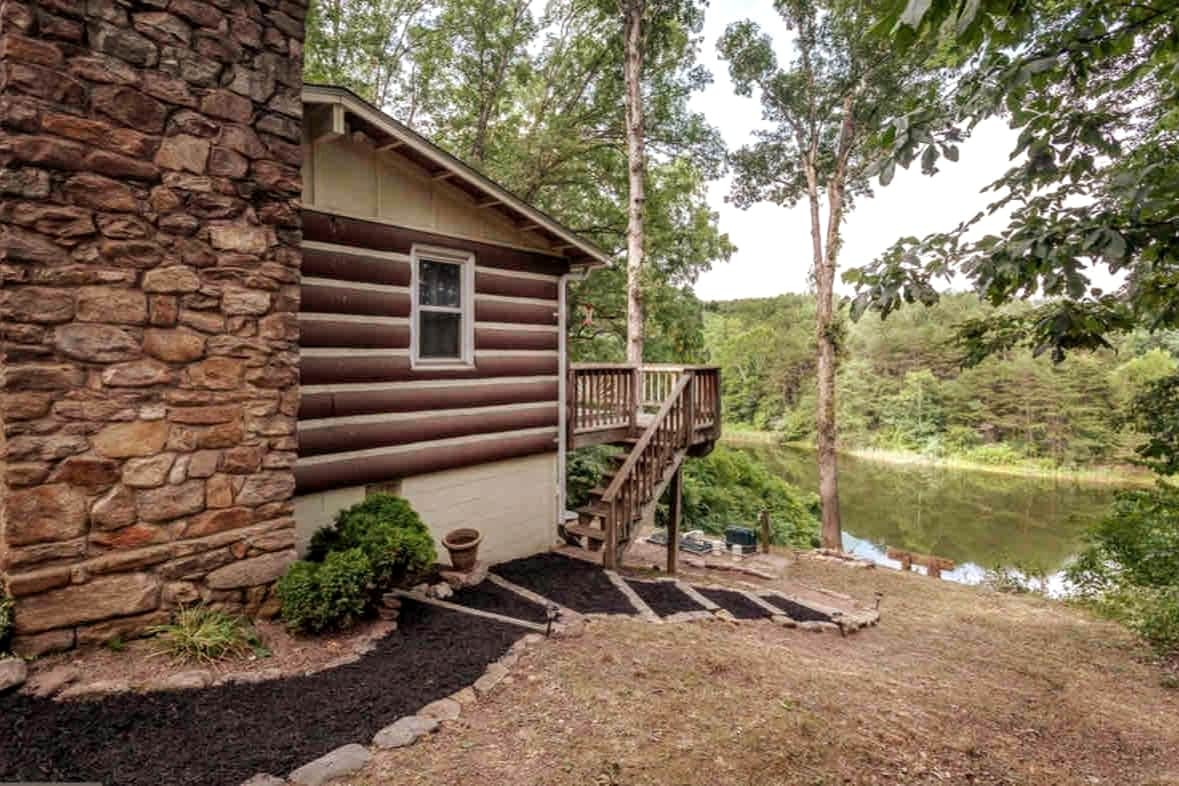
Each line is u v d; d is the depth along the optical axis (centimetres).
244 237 342
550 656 342
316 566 362
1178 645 582
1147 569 706
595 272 1391
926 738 321
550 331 691
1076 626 682
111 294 295
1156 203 190
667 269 1351
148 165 305
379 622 373
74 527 286
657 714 290
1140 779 324
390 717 263
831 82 1204
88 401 289
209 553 330
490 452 622
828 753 281
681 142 1322
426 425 560
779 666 384
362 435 509
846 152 1209
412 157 527
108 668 279
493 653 338
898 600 768
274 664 305
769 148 1354
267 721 252
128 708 252
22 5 268
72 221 282
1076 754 346
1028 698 427
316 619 340
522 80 1427
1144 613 625
